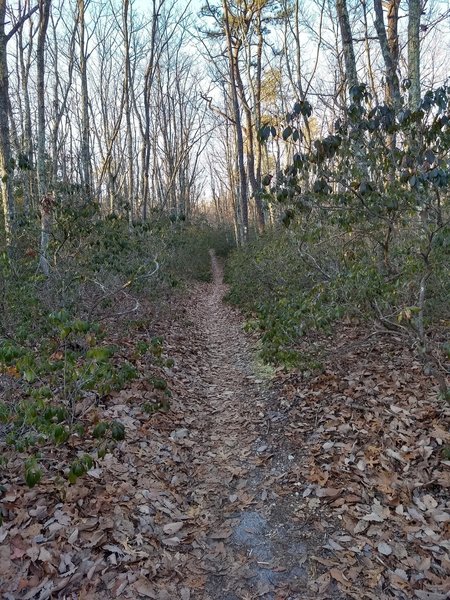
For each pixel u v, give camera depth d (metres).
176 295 10.62
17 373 3.13
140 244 8.48
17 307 4.52
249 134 15.31
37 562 2.42
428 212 3.79
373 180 4.04
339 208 3.88
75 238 6.08
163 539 2.79
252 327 5.13
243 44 15.10
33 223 6.59
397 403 3.96
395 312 3.92
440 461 3.17
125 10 11.97
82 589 2.29
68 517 2.76
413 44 6.41
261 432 4.20
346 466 3.35
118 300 6.90
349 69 6.18
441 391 3.29
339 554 2.59
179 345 7.07
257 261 8.00
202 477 3.57
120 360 5.33
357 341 5.00
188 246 16.19
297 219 5.35
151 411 4.10
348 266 4.62
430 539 2.59
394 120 3.49
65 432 2.63
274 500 3.18
